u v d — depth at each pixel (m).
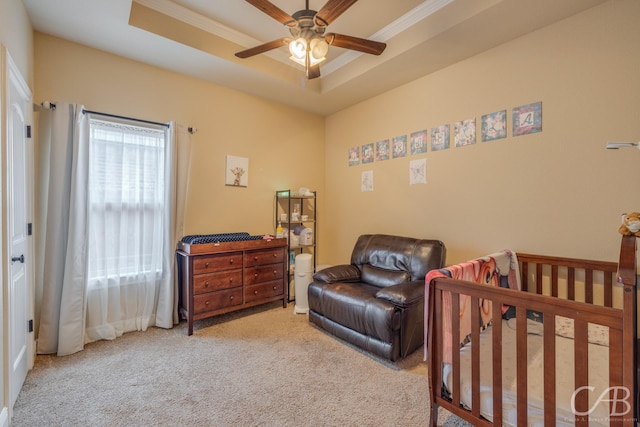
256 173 3.65
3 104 1.55
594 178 2.05
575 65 2.11
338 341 2.56
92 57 2.57
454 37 2.39
